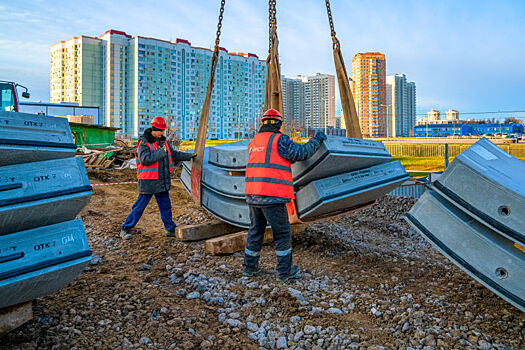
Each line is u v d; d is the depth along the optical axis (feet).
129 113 416.26
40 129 8.10
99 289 11.60
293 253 16.51
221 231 18.17
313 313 10.56
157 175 17.30
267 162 12.51
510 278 9.23
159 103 424.05
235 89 484.74
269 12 16.65
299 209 14.08
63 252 8.01
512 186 9.07
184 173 20.51
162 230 19.49
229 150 16.33
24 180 7.57
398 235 21.42
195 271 13.46
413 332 9.66
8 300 7.73
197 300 11.37
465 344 9.09
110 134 87.10
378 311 10.80
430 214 10.57
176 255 15.48
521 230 8.76
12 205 7.19
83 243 8.37
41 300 10.53
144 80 412.36
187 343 8.91
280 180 12.43
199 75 458.50
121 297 11.09
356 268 14.60
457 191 9.83
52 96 453.99
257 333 9.52
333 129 285.02
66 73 428.56
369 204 17.25
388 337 9.48
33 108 100.83
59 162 8.25
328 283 12.99
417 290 12.57
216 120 474.49
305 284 12.73
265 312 10.71
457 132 381.19
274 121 13.32
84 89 408.46
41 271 7.59
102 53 414.21
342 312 10.78
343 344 9.07
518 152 69.56
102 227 19.42
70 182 8.15
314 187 13.30
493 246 9.47
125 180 41.39
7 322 8.34
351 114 16.99
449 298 11.84
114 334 9.14
